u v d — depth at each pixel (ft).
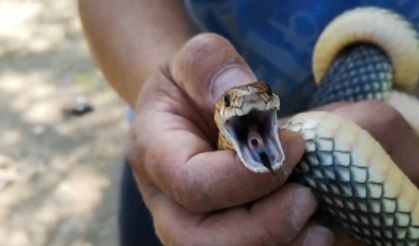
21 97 3.96
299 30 1.51
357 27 1.44
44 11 4.76
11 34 4.56
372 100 1.27
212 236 1.06
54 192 3.29
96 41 1.58
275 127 1.04
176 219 1.09
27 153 3.52
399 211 1.11
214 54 1.14
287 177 1.06
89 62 4.23
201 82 1.15
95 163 3.45
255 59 1.56
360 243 1.15
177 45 1.48
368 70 1.44
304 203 1.05
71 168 3.42
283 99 1.57
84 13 1.61
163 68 1.25
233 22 1.54
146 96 1.22
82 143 3.58
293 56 1.53
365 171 1.10
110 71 1.56
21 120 3.77
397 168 1.11
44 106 3.87
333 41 1.47
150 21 1.53
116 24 1.55
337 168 1.10
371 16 1.44
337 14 1.49
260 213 1.05
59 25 4.61
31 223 3.15
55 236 3.08
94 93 3.93
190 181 1.05
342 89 1.44
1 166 3.43
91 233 3.08
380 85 1.43
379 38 1.43
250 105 1.03
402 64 1.43
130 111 1.60
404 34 1.42
